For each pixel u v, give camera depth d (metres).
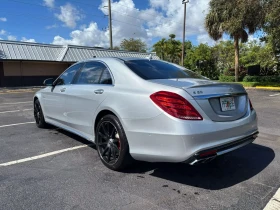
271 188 3.12
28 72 25.14
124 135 3.38
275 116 7.75
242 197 2.91
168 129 2.89
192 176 3.48
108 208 2.70
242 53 32.25
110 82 3.82
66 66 27.56
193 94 2.96
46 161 4.03
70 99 4.57
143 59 4.22
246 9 18.22
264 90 17.77
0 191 3.06
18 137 5.40
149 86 3.23
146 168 3.72
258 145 4.82
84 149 4.61
